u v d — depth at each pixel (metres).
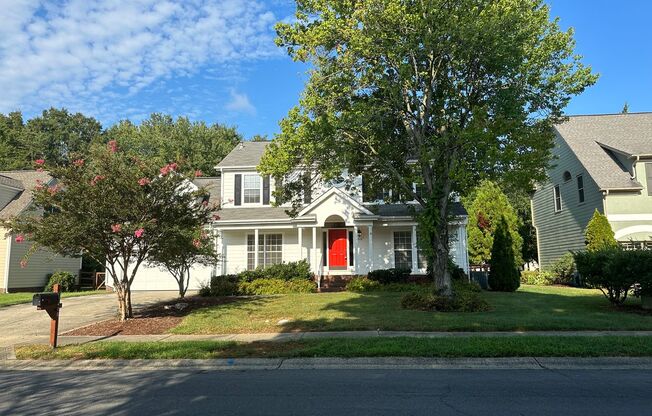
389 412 5.58
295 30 14.81
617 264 13.98
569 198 26.88
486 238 30.44
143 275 25.11
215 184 27.06
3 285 24.44
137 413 5.70
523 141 13.22
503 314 13.30
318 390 6.70
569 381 7.12
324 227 23.75
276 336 11.00
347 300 16.67
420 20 13.34
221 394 6.53
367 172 17.92
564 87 14.93
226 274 23.00
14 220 12.37
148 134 48.53
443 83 15.30
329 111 14.32
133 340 10.95
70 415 5.68
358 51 14.05
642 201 22.84
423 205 15.41
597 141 25.92
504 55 13.59
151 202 12.73
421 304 14.57
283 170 15.23
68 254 13.16
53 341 10.07
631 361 8.34
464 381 7.17
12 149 52.47
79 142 57.34
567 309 14.26
